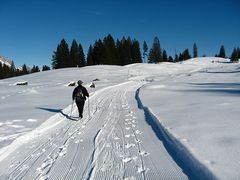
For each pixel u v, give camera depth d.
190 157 6.07
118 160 6.60
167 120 10.03
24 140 8.85
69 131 10.12
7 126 10.55
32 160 6.98
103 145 7.94
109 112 14.16
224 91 21.34
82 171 6.05
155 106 14.28
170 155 6.78
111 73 65.44
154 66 85.38
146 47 114.38
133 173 5.76
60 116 13.09
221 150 6.18
